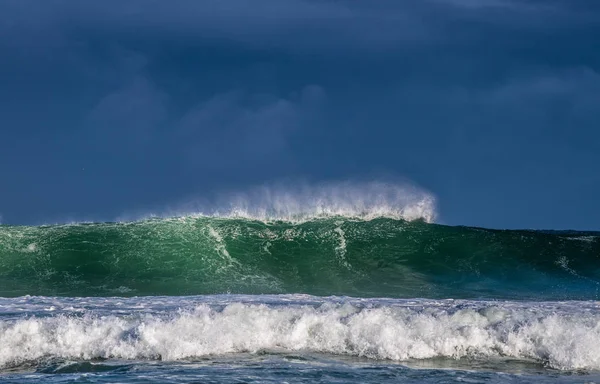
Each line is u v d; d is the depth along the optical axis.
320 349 45.97
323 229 96.12
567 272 89.62
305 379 38.50
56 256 86.62
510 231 96.94
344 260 90.94
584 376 40.91
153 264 86.69
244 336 46.28
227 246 90.88
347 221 98.12
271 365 41.81
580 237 96.00
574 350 43.75
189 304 61.28
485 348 45.62
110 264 86.00
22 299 65.81
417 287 84.25
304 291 81.50
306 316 47.72
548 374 41.22
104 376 39.00
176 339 44.97
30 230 89.88
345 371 40.59
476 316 48.78
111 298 66.88
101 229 91.06
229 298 66.69
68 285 80.88
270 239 93.31
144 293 78.12
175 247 89.56
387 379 39.03
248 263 89.00
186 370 40.34
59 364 42.16
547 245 94.56
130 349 44.41
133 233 91.00
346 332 46.53
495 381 39.28
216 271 87.25
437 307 60.38
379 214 99.62
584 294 82.81
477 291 83.44
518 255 92.38
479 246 94.06
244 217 96.31
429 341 45.72
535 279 88.31
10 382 38.16
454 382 38.81
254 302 63.03
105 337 45.50
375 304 62.50
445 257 92.38
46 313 56.03
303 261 90.50
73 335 45.44
